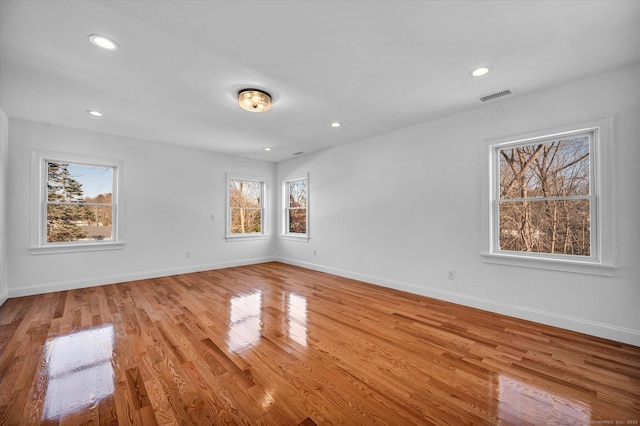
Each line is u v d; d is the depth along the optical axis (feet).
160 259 15.51
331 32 6.15
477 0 5.21
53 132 12.39
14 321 9.02
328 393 5.50
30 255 11.92
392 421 4.76
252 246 19.66
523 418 4.83
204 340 7.74
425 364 6.56
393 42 6.51
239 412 4.97
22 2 5.10
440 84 8.54
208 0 5.16
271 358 6.81
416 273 12.30
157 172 15.39
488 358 6.81
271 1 5.20
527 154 9.56
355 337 7.97
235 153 18.11
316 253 17.52
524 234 9.56
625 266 7.54
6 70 7.61
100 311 10.00
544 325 8.76
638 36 6.22
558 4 5.30
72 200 13.20
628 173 7.50
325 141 15.16
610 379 5.94
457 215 10.95
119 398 5.32
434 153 11.68
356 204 15.07
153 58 7.08
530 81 8.36
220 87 8.70
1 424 4.63
